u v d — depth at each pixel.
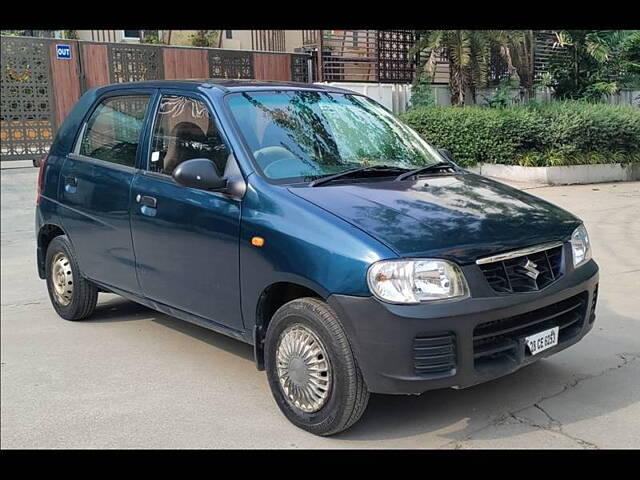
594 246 8.22
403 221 3.62
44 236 6.13
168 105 4.91
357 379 3.51
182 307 4.63
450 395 4.23
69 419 4.09
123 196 5.01
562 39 18.45
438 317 3.33
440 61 18.06
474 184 4.47
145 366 4.89
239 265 4.06
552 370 4.58
